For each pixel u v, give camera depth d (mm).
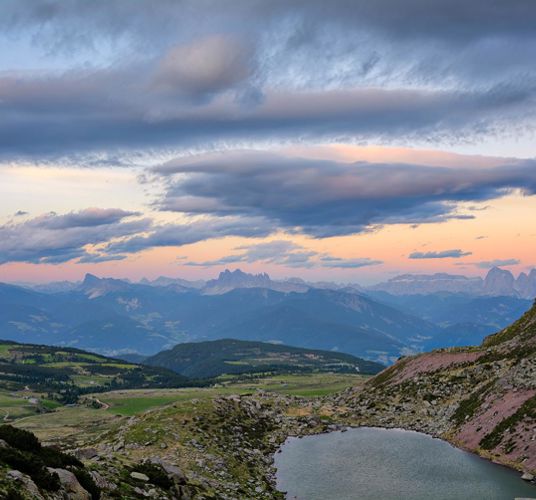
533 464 79500
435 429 115000
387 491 75188
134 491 54031
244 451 97375
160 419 105562
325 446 105688
